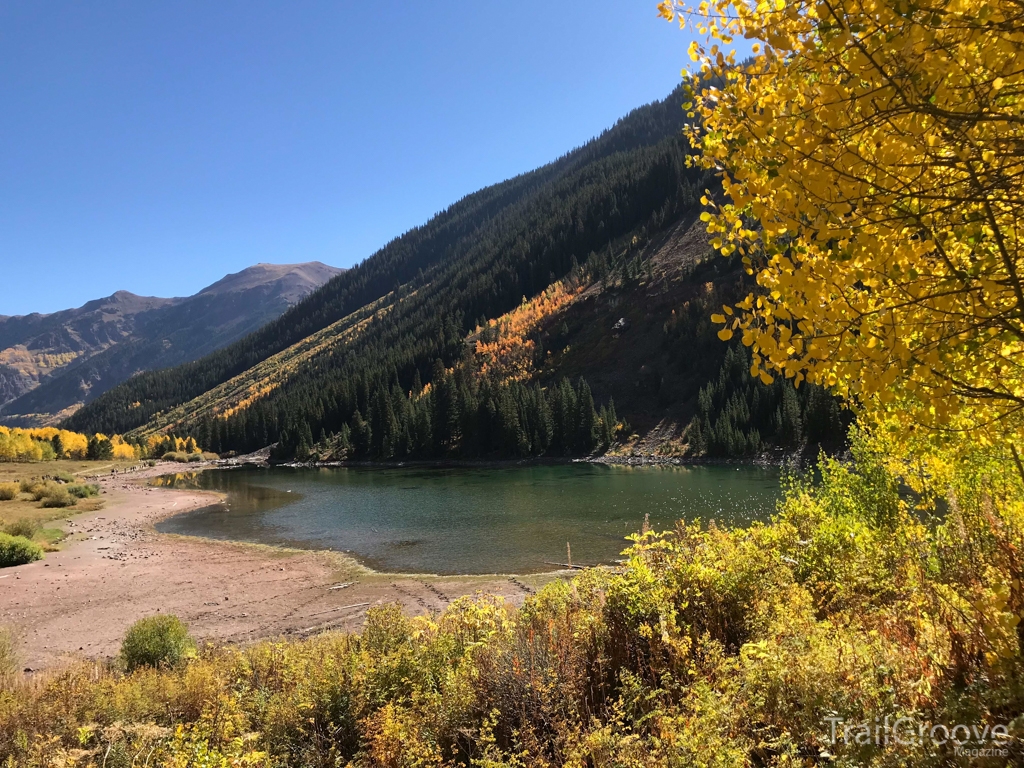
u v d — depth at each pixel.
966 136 1.75
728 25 2.37
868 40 1.73
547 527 27.44
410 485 51.69
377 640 7.11
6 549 22.19
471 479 54.72
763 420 61.66
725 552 5.23
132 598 17.23
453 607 6.88
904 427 2.93
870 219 1.91
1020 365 2.19
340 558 22.84
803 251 2.25
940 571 4.43
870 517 6.74
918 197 1.81
